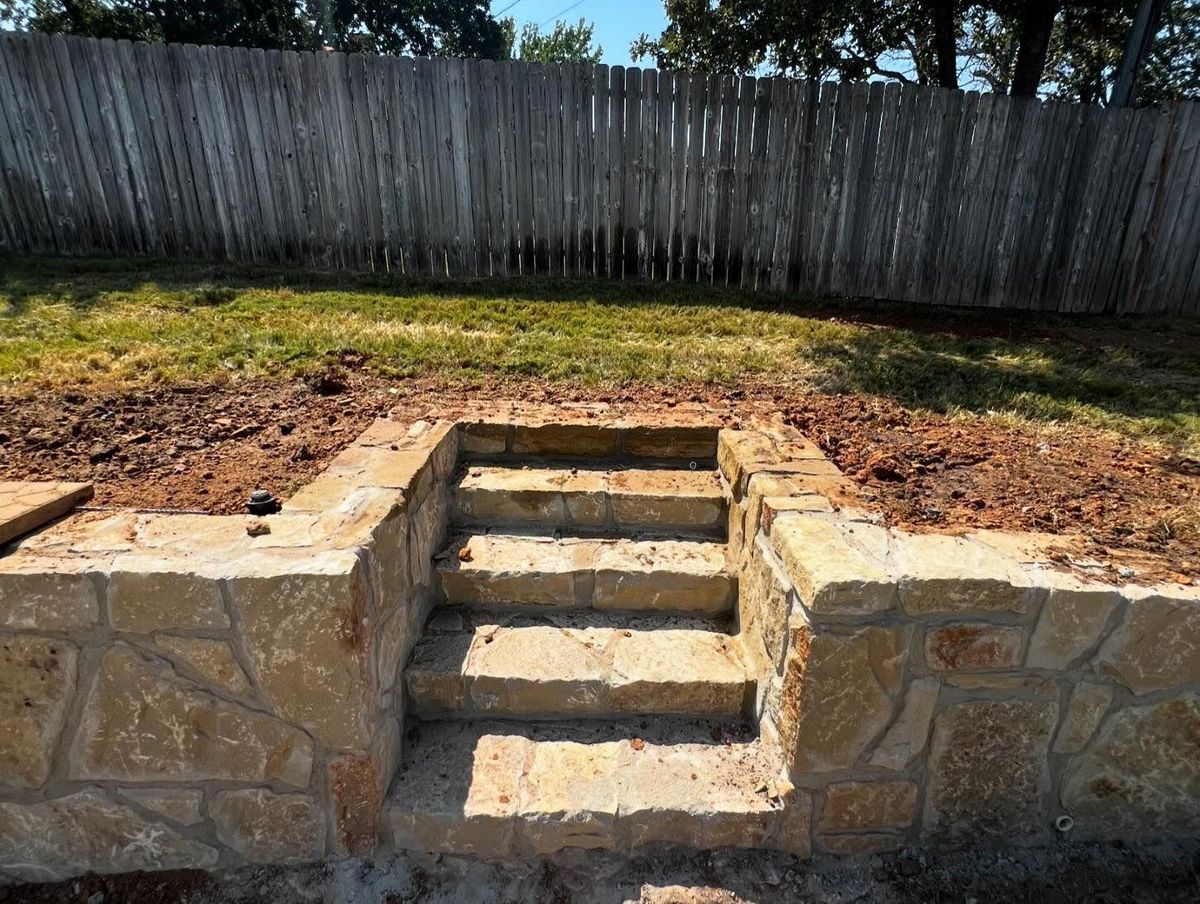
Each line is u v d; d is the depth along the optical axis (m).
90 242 6.08
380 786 1.82
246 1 17.88
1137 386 4.04
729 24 9.98
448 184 5.98
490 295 5.60
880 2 9.27
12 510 1.80
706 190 6.11
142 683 1.67
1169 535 2.07
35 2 15.58
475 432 2.94
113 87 5.61
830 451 2.82
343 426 2.94
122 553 1.66
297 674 1.66
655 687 2.11
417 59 5.61
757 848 1.90
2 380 3.28
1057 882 1.84
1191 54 12.58
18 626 1.61
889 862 1.89
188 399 3.21
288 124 5.77
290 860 1.85
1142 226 6.17
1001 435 3.14
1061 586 1.67
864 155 5.96
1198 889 1.82
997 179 5.99
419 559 2.26
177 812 1.79
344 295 5.29
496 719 2.15
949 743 1.81
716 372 3.94
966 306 6.36
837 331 5.06
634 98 5.80
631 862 1.86
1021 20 8.95
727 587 2.42
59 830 1.79
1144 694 1.78
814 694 1.73
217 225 6.07
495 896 1.78
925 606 1.67
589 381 3.71
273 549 1.69
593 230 6.21
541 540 2.61
